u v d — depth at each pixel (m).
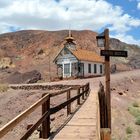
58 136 11.04
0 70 96.38
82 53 57.62
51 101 30.67
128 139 20.44
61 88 38.16
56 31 145.88
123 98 35.03
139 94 42.53
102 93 10.23
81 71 54.59
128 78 50.75
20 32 159.38
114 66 87.31
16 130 23.22
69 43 57.75
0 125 28.36
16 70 101.94
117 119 23.72
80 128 12.45
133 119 25.20
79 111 17.44
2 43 145.50
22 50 134.50
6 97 36.94
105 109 10.18
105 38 11.26
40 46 131.00
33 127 8.64
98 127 7.86
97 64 59.59
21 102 34.41
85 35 140.88
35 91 37.44
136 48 171.38
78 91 21.39
